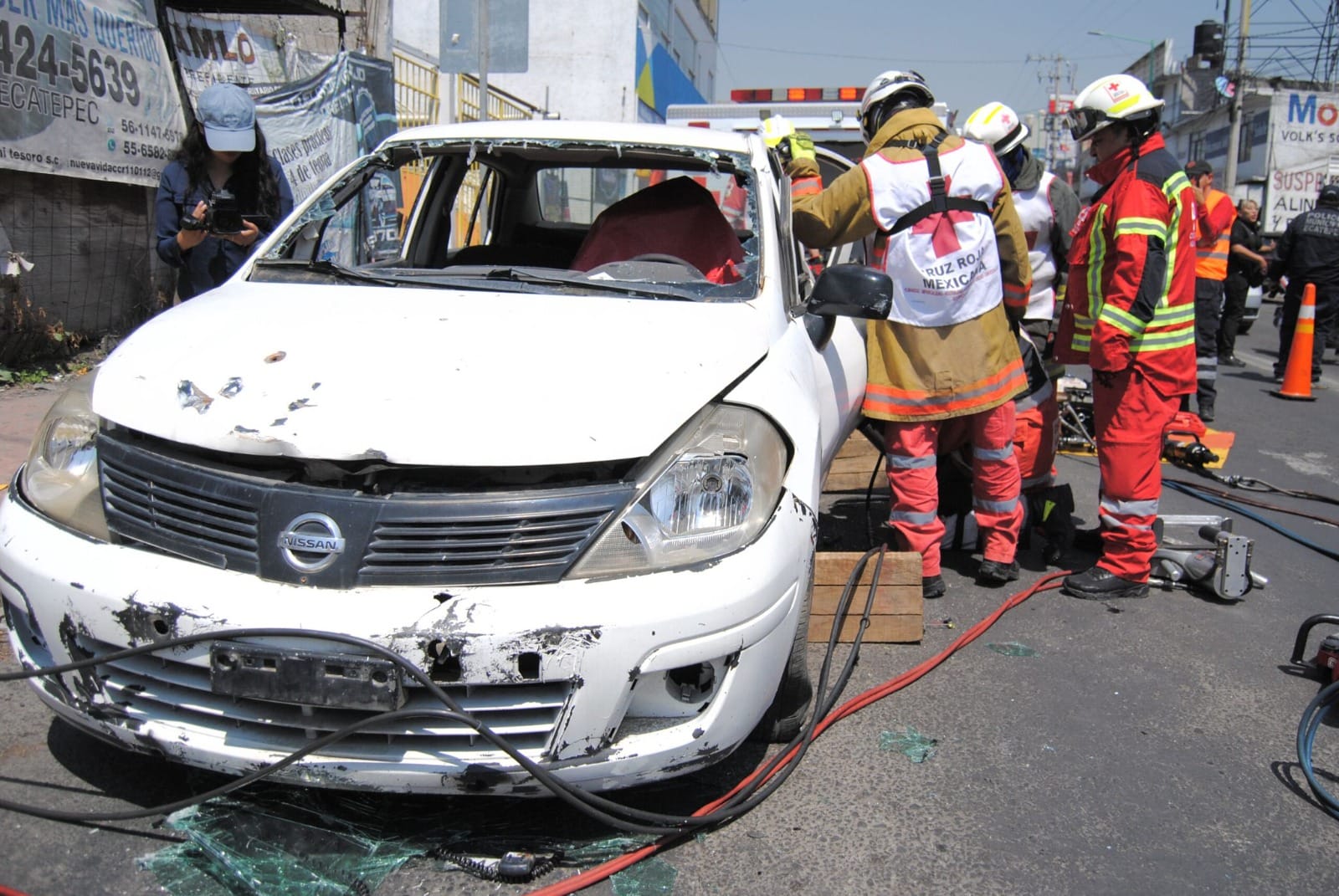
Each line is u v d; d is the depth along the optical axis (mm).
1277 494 6855
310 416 2416
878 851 2668
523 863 2447
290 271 3477
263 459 2428
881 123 4402
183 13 8477
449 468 2361
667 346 2811
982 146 4297
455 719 2303
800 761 3057
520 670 2270
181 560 2395
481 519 2320
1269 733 3443
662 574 2391
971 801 2932
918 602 4031
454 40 7492
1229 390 11133
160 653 2340
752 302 3275
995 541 4734
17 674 2479
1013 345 4449
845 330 4129
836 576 3945
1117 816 2896
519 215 4883
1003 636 4219
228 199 4477
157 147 8266
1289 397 10703
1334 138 32719
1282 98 32781
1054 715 3504
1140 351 4461
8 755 2879
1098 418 4680
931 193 4125
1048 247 5605
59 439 2746
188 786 2742
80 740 2979
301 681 2244
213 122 4617
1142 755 3256
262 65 9141
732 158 3854
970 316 4266
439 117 12531
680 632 2363
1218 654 4113
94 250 7988
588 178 4785
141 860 2455
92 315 8062
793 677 2994
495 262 4469
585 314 3008
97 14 7496
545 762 2342
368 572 2295
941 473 5223
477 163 4410
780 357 3066
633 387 2582
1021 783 3047
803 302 3783
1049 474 5203
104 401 2658
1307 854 2754
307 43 10078
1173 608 4641
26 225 7305
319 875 2402
